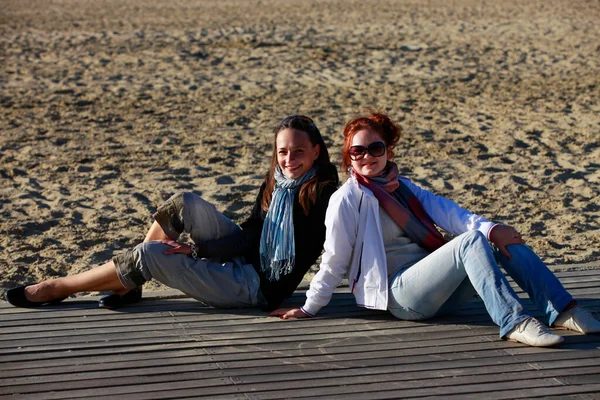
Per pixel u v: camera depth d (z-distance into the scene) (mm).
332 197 3908
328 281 3932
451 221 3932
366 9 23516
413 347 3645
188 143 8852
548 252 5520
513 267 3807
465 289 3881
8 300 4148
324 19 21016
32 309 4156
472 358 3512
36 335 3795
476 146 8617
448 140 8914
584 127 9422
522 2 25000
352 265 3938
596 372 3359
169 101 11172
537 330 3547
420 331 3830
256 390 3240
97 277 4059
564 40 16875
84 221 6312
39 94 11594
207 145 8742
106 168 7859
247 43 16594
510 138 8961
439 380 3307
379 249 3854
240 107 10766
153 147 8672
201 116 10242
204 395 3201
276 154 4066
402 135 9141
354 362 3486
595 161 8000
